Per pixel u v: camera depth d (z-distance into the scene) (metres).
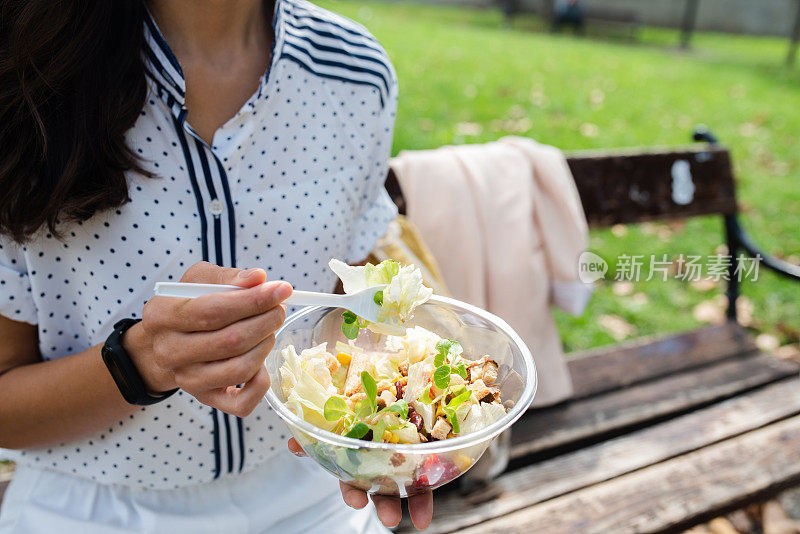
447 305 1.03
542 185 2.28
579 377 2.36
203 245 1.07
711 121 6.43
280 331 0.97
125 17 0.92
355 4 12.37
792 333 3.37
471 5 15.24
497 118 5.79
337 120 1.19
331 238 1.20
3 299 1.02
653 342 2.59
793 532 2.42
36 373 1.04
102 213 1.00
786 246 4.15
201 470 1.18
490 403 0.89
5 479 1.70
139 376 0.91
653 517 1.75
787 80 8.70
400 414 0.83
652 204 2.62
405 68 7.23
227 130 1.05
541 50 9.52
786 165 5.48
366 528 1.35
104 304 1.06
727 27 14.55
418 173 2.15
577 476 1.90
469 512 1.77
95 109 0.92
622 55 9.89
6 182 0.90
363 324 0.88
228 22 1.05
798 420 2.17
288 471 1.31
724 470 1.93
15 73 0.88
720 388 2.34
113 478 1.16
